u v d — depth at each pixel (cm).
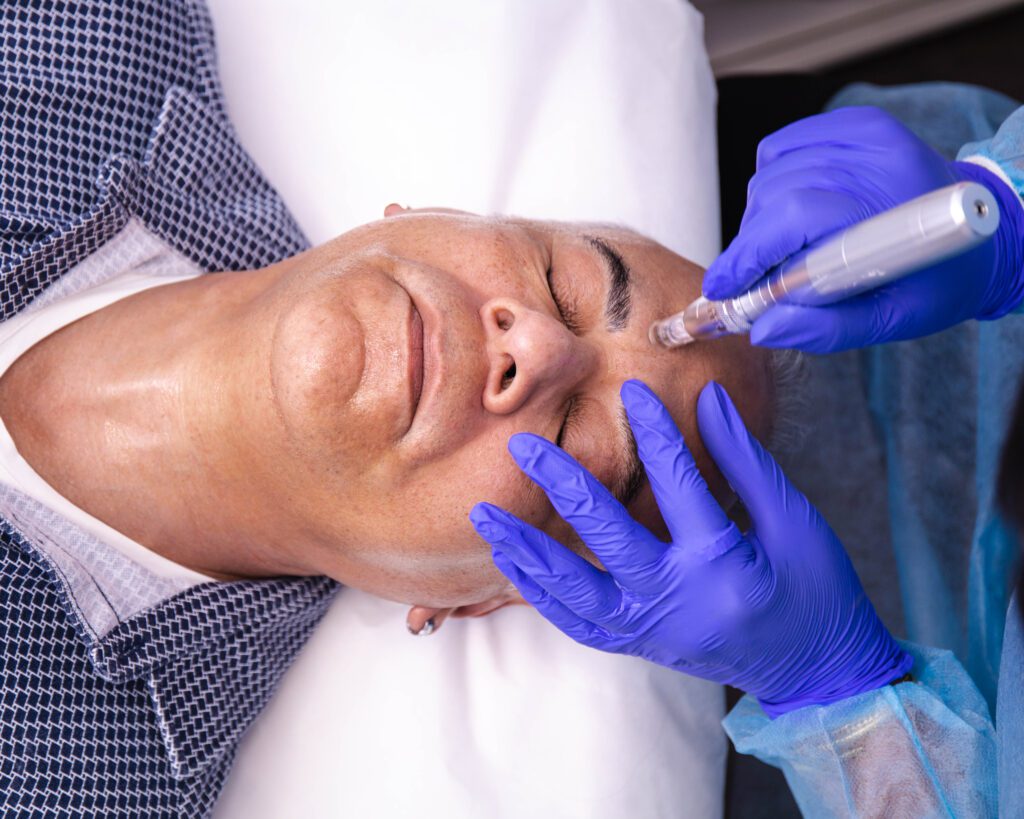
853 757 118
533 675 143
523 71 157
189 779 124
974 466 158
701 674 121
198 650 124
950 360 161
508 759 138
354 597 144
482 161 154
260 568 131
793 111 181
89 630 116
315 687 140
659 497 108
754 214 108
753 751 125
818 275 92
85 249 122
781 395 135
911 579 153
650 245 125
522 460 104
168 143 132
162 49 138
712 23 218
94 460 121
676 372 116
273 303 113
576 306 116
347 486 109
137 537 125
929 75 231
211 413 116
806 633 115
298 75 156
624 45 161
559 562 107
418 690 139
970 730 114
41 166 125
